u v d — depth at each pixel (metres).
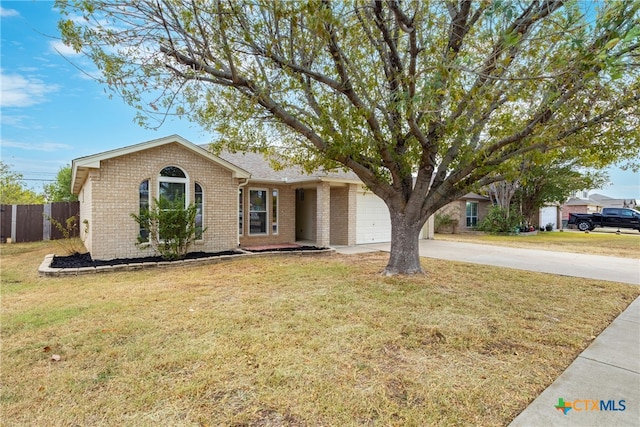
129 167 8.93
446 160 7.12
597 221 25.84
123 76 4.94
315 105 6.27
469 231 23.16
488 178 6.94
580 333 4.14
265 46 5.04
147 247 8.99
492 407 2.58
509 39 3.81
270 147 8.03
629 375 3.11
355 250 12.23
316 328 4.16
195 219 9.83
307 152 8.31
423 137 6.09
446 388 2.84
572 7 4.09
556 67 4.34
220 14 4.48
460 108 5.69
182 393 2.72
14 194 23.91
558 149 6.28
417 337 3.93
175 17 4.68
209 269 8.20
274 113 5.99
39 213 14.82
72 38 4.39
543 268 8.80
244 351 3.49
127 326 4.19
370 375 3.04
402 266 7.52
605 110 5.43
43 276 7.21
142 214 8.68
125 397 2.68
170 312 4.77
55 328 4.13
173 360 3.28
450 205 22.44
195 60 5.02
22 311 4.79
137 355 3.39
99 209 8.54
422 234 16.91
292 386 2.84
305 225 15.74
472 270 8.30
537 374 3.11
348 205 13.62
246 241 13.05
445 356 3.46
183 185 9.88
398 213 7.54
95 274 7.51
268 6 4.33
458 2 5.27
